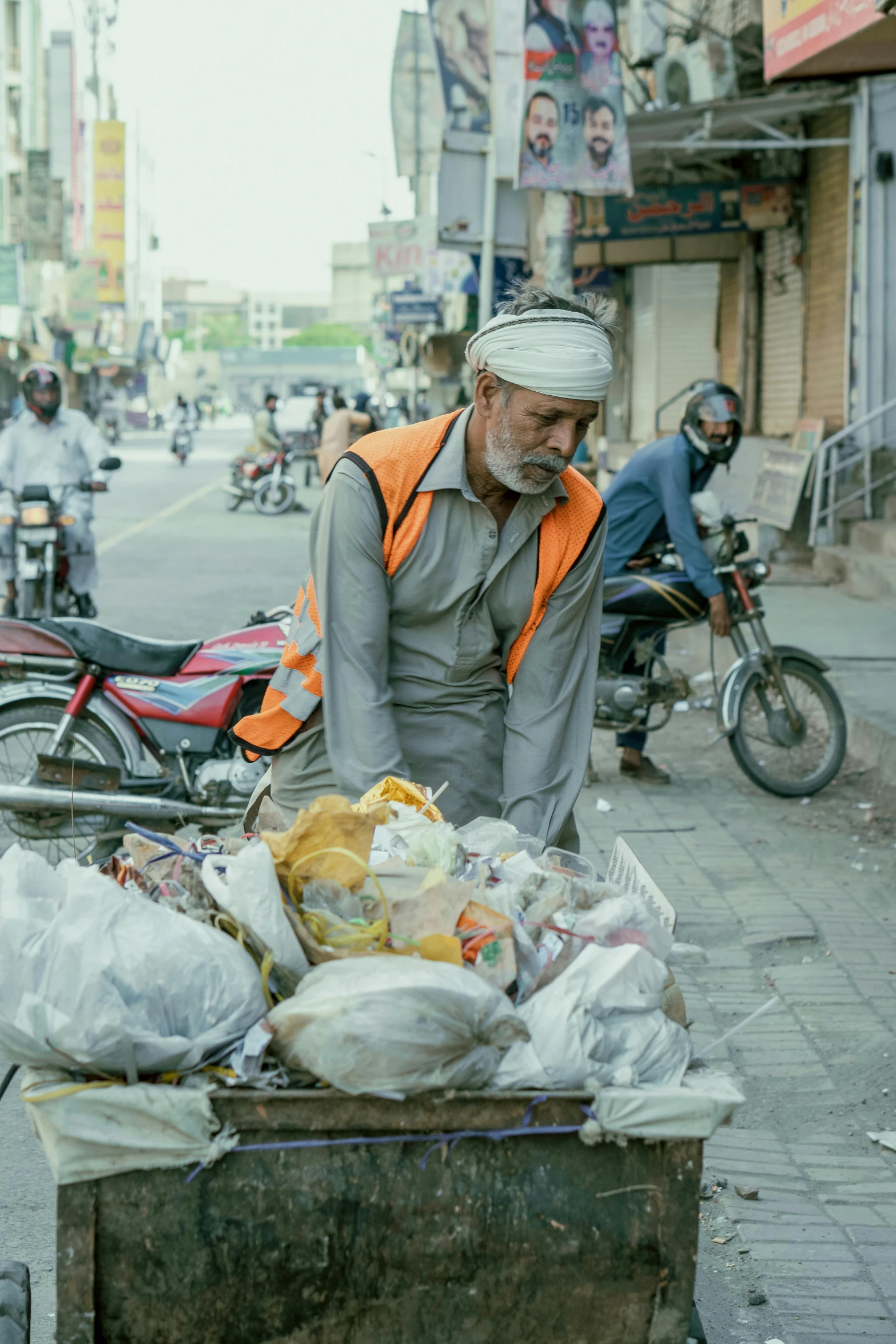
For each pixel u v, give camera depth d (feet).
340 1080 5.70
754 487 45.75
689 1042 6.36
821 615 34.55
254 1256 5.90
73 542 33.45
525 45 32.27
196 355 486.38
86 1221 5.81
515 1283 6.03
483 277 41.11
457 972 5.86
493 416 8.40
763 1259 10.12
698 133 40.91
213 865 6.52
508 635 9.21
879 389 42.91
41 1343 9.17
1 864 6.00
